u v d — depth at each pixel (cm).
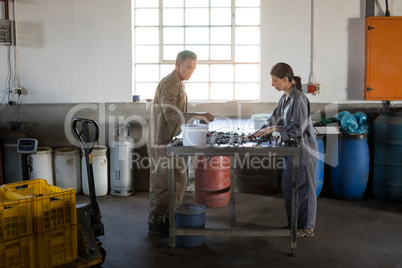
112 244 338
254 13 482
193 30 489
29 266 260
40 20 475
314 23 462
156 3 487
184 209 335
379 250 323
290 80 337
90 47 478
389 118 438
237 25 485
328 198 462
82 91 484
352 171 441
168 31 490
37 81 484
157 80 495
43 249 263
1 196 282
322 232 361
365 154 442
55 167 471
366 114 468
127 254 319
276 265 299
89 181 304
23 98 487
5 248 249
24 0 473
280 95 475
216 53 490
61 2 473
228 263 303
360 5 458
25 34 478
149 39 491
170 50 491
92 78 482
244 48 488
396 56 451
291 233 312
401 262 303
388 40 450
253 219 397
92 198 306
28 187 298
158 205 352
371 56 453
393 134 432
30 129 489
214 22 486
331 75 469
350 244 335
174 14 488
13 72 484
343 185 447
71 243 278
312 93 471
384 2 457
